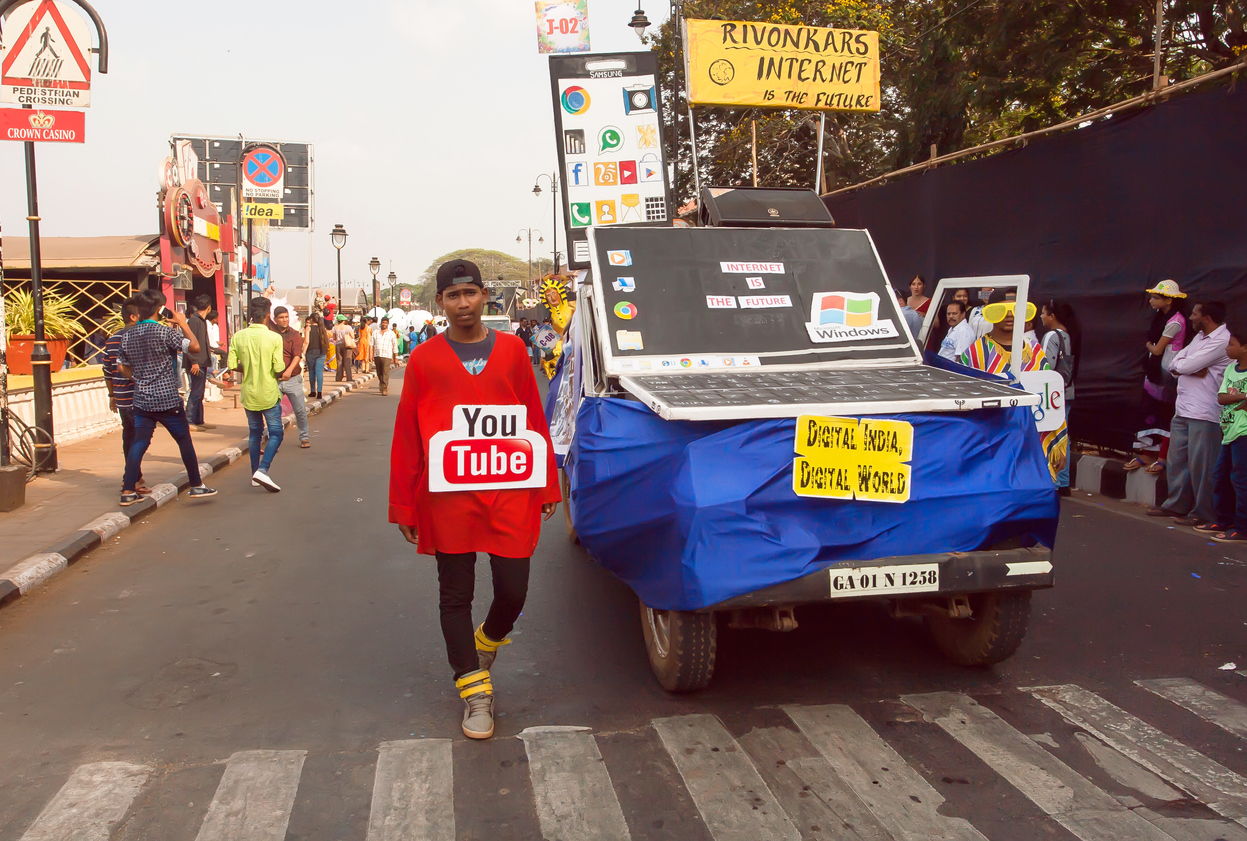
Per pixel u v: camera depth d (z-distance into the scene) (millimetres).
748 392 4445
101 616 5738
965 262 11836
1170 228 8500
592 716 4215
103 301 20203
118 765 3779
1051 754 3807
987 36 13773
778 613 4086
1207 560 6781
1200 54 12523
